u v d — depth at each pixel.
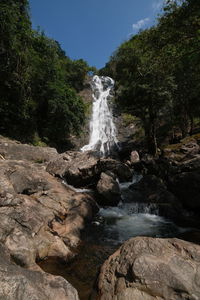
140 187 11.19
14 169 8.95
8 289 2.86
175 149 16.02
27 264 4.39
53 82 22.06
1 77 16.25
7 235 4.79
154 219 8.44
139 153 20.17
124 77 20.09
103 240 6.62
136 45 18.38
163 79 15.24
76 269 4.96
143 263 3.59
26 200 6.70
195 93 17.77
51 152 16.12
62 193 8.69
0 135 16.33
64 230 6.46
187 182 8.91
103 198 9.63
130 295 3.28
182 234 6.91
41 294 3.00
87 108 30.23
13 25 15.62
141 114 18.72
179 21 9.44
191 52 9.73
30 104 19.02
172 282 3.30
